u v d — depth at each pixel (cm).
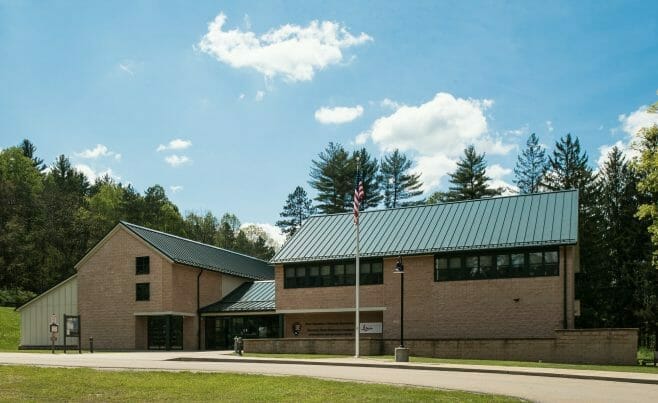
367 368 2498
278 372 2258
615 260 5869
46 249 7444
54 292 4906
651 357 4406
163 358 3009
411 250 3978
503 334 3712
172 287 4572
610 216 6009
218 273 5050
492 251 3803
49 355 3322
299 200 9138
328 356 3241
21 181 8838
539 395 1714
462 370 2402
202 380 2045
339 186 8050
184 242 5197
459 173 7650
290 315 4400
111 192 9375
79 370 2291
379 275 4103
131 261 4706
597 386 1945
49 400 1720
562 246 3622
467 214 4131
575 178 6788
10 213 7944
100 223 7956
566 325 3575
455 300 3859
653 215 3600
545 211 3894
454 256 3906
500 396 1658
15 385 1961
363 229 4353
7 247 7131
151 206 8369
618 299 5775
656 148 3538
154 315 4600
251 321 4788
